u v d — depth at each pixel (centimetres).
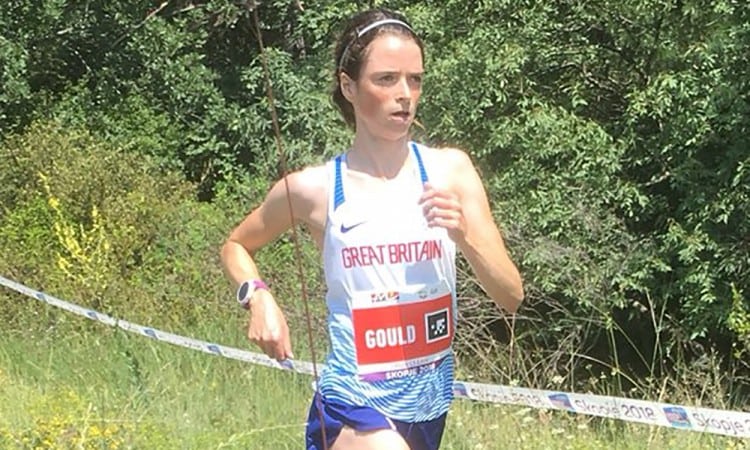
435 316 312
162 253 1222
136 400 698
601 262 1095
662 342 1082
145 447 602
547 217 1107
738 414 506
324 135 1424
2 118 1634
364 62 311
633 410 543
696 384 820
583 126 1142
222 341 952
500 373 803
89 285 1083
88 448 594
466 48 1185
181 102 1694
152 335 860
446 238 312
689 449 577
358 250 309
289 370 761
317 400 316
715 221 1076
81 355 868
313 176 320
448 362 318
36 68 1747
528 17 1220
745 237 1075
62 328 1000
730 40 1091
